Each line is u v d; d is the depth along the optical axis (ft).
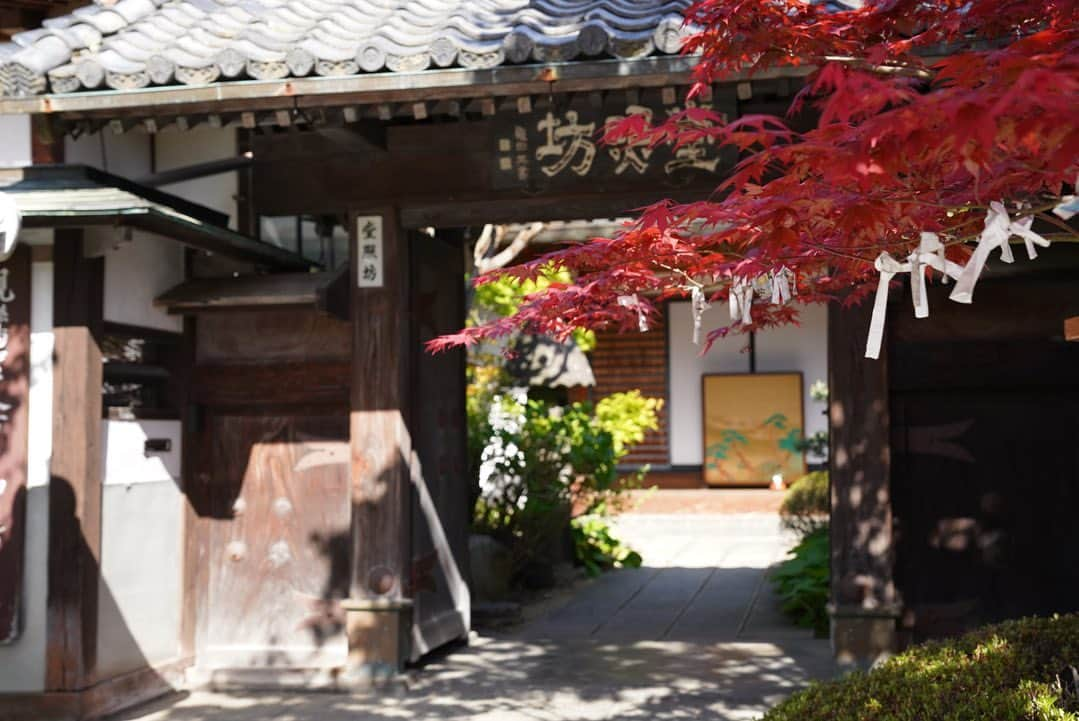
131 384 22.97
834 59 11.64
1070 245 21.17
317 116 20.51
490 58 18.71
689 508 56.85
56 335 20.86
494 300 38.58
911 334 21.67
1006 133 8.14
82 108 20.02
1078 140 7.87
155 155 26.14
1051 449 21.38
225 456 24.48
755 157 9.48
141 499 22.49
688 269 13.50
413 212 23.29
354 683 22.66
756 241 12.78
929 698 12.38
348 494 23.84
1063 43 8.77
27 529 20.75
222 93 19.56
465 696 22.12
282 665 23.67
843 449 21.48
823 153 9.22
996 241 9.23
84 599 20.40
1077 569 21.17
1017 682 12.75
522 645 27.14
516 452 35.42
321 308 22.33
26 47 20.34
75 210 19.40
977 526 21.53
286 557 24.04
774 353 64.23
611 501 41.24
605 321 15.40
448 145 22.67
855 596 21.22
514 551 35.09
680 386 65.31
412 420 23.94
